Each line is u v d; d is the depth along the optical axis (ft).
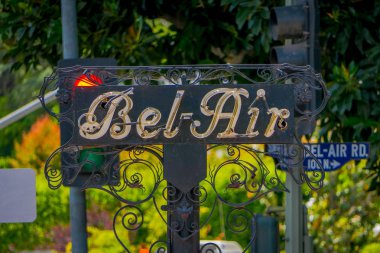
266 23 89.71
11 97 194.08
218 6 97.81
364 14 91.81
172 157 48.80
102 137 48.29
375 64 88.94
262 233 63.10
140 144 48.29
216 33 98.73
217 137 48.32
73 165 52.16
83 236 78.64
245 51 100.32
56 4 100.94
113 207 144.46
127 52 104.47
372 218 129.18
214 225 137.39
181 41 99.25
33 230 158.81
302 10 69.31
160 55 104.47
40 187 157.38
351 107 89.45
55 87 55.77
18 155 175.32
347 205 128.26
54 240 158.30
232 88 48.21
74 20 80.38
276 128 48.32
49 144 174.60
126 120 48.19
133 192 139.95
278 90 48.32
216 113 48.19
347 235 129.18
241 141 48.34
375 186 97.60
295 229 75.46
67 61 66.03
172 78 50.26
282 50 69.26
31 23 101.60
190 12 98.53
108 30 102.63
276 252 63.31
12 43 107.24
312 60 68.80
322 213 128.88
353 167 126.72
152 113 48.21
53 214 157.58
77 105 48.26
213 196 134.92
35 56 104.68
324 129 93.35
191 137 48.32
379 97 88.74
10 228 158.92
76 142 48.34
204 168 48.88
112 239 139.64
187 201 49.78
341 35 91.15
